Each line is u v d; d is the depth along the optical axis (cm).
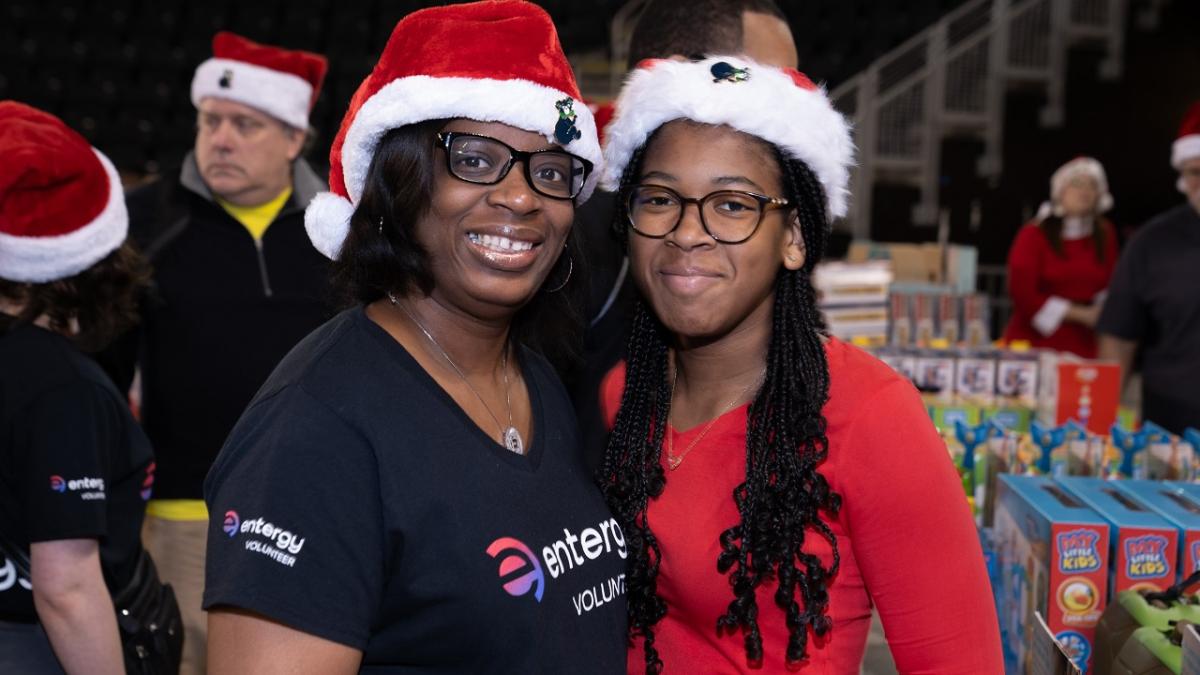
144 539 263
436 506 108
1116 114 911
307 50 1027
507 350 131
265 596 99
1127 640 137
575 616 116
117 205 184
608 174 130
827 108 123
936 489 116
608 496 129
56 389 167
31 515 161
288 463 104
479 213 112
